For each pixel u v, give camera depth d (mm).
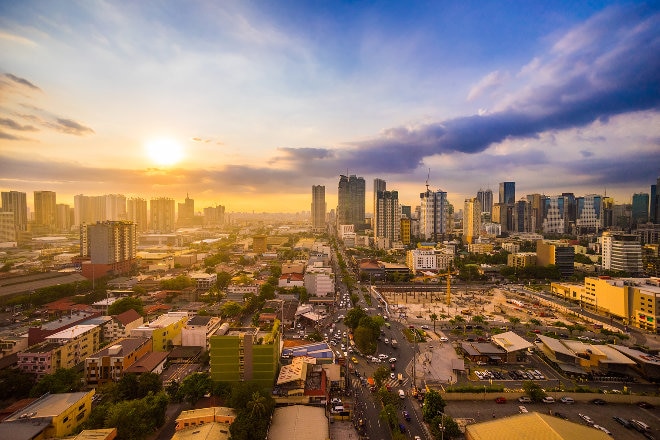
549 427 131500
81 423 150250
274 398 170250
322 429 148875
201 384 176875
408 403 180125
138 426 143125
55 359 197750
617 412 174375
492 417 167125
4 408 167375
